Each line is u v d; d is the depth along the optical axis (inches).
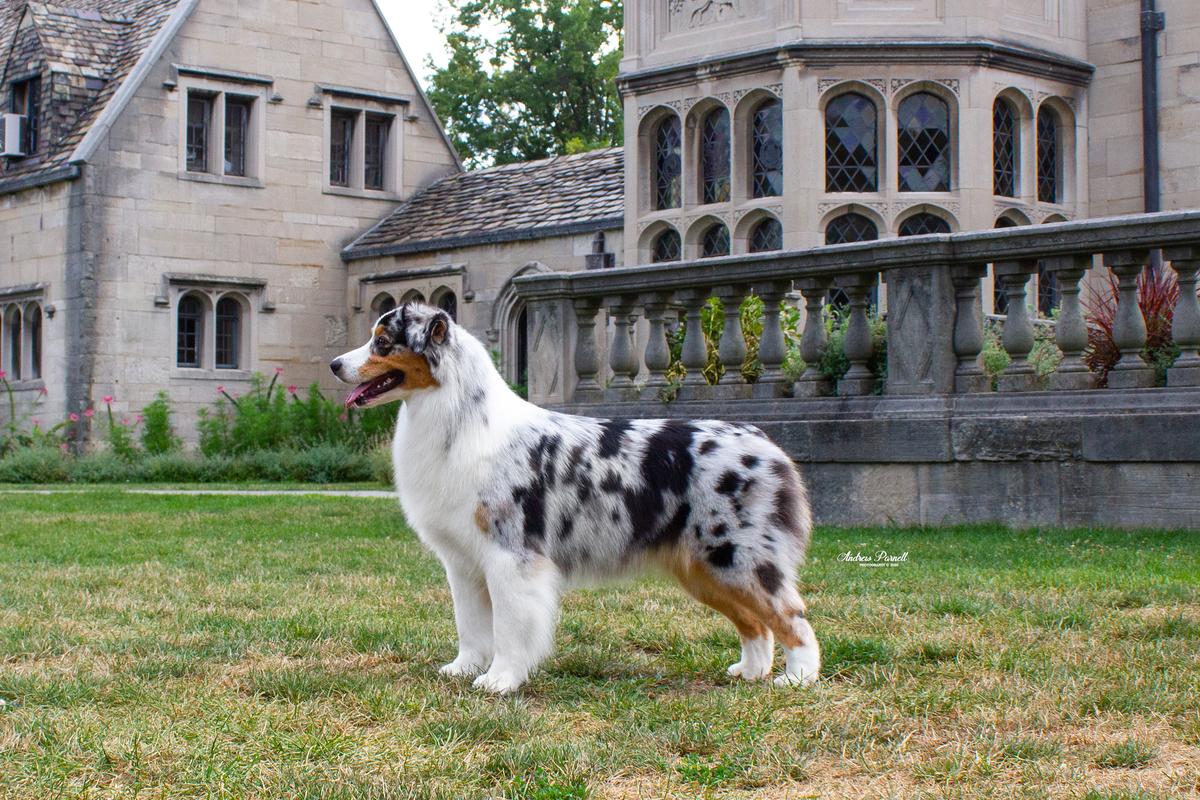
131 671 220.4
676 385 461.7
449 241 984.3
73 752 168.9
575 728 184.5
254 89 1060.5
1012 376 397.7
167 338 1021.2
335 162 1114.7
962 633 238.7
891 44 647.8
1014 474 388.2
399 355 206.2
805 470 424.5
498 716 184.9
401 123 1131.9
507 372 952.3
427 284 1011.9
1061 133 690.2
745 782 157.5
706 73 693.9
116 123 999.6
